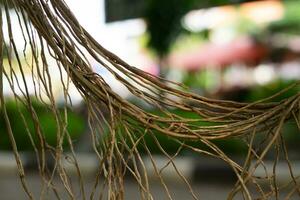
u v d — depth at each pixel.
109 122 1.68
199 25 8.42
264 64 10.78
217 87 10.77
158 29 7.98
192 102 1.86
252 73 10.80
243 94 10.27
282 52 10.69
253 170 1.57
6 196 5.66
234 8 10.77
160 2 7.86
